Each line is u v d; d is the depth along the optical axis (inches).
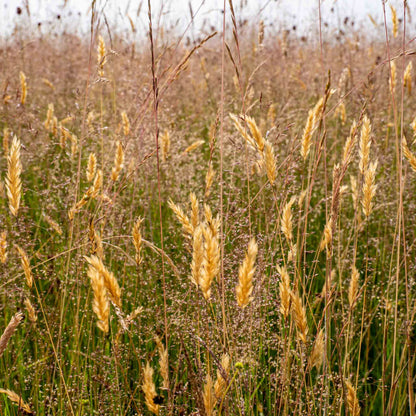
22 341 91.8
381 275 120.3
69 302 99.0
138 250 72.7
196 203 64.4
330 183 145.3
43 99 206.5
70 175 127.8
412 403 65.3
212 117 200.1
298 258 85.8
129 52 171.5
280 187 104.3
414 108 177.9
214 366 79.7
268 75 205.9
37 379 82.6
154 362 90.6
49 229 121.7
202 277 50.1
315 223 137.3
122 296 101.2
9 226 109.8
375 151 140.8
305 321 60.5
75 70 228.2
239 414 69.2
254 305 84.6
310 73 220.1
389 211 132.6
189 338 85.8
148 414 80.4
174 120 169.8
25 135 141.6
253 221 110.1
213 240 48.9
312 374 92.0
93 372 83.9
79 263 93.9
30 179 150.4
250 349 79.0
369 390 94.7
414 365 91.3
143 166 133.7
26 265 71.1
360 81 74.0
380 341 103.5
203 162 159.6
